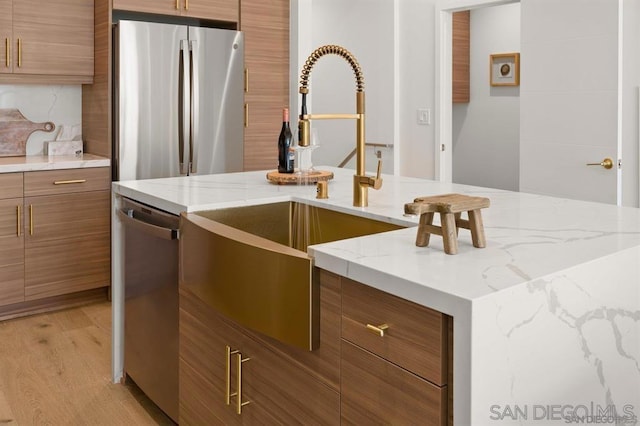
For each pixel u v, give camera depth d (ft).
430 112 16.12
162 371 7.88
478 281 3.97
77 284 12.53
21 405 8.41
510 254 4.68
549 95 12.80
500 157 20.98
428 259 4.54
